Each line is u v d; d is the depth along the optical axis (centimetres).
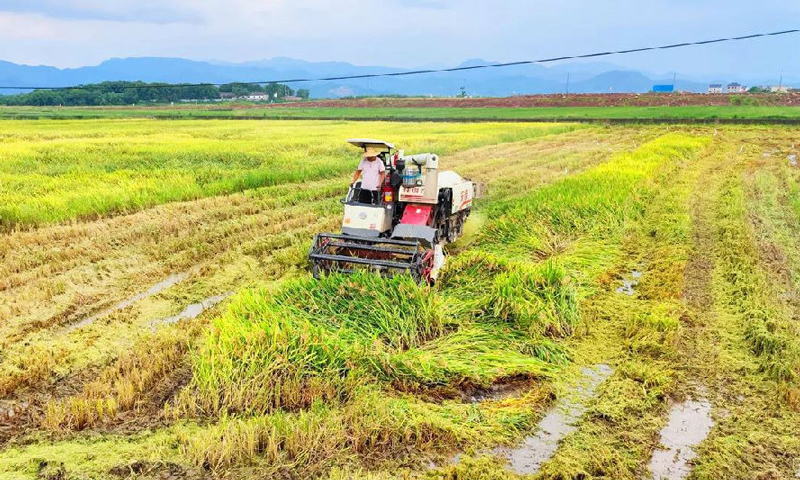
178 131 4738
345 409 605
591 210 1438
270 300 809
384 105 11500
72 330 821
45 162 2523
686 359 745
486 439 573
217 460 528
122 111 9775
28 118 7012
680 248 1217
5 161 2461
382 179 1034
